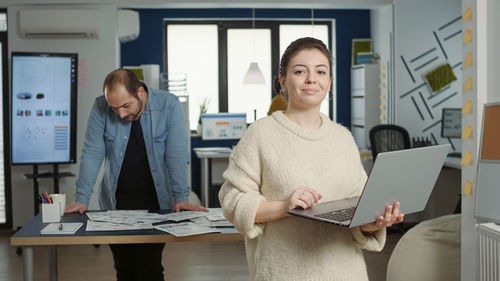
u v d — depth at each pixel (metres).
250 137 1.60
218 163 6.49
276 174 1.55
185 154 2.88
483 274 2.22
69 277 4.35
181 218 2.54
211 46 7.47
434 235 2.87
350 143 1.65
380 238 1.58
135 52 7.23
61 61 5.52
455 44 6.36
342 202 1.53
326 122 1.62
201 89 7.49
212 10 7.29
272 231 1.57
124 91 2.61
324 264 1.53
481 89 2.43
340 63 7.45
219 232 2.30
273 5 6.29
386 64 6.55
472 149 2.48
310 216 1.39
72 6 6.07
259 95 7.56
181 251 5.13
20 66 5.45
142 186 2.87
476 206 2.12
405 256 2.91
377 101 6.80
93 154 2.83
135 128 2.80
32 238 2.25
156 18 7.23
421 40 6.33
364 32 7.44
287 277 1.54
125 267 2.85
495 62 2.37
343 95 7.48
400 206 1.46
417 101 6.37
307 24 7.55
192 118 7.52
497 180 2.01
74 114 5.58
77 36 6.00
